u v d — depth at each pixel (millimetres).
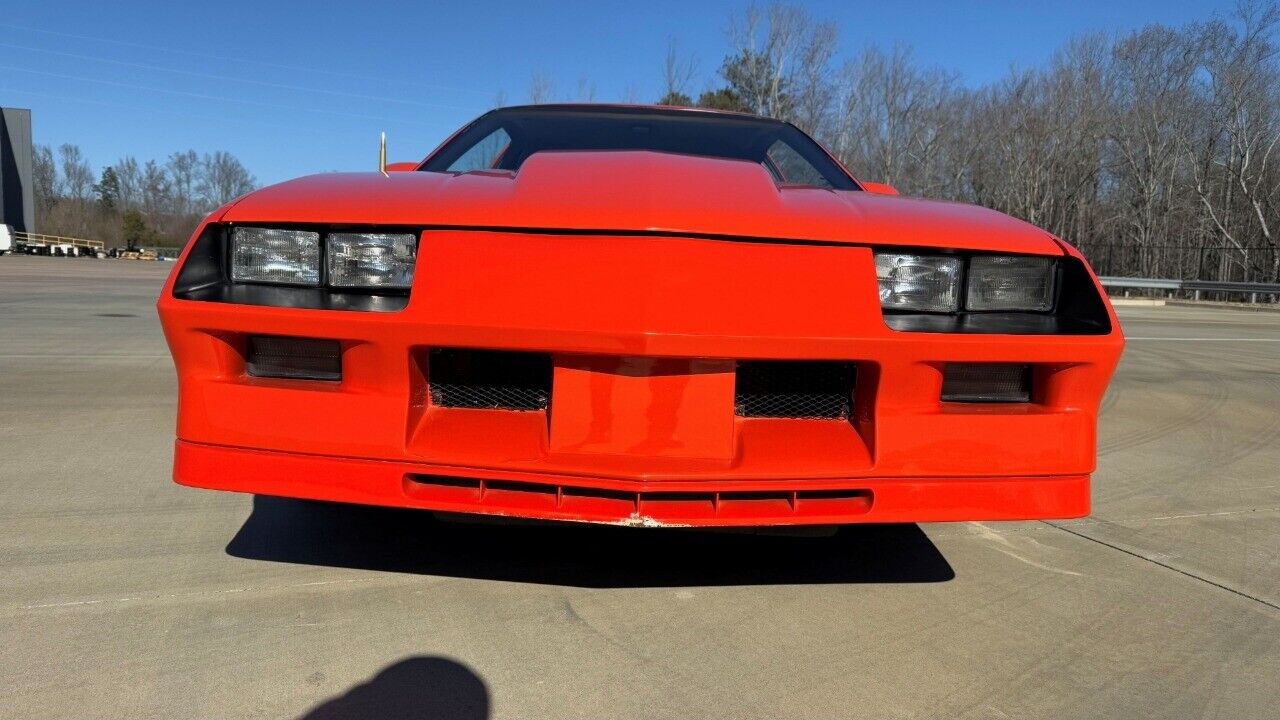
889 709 1666
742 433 1827
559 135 2959
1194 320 14766
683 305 1682
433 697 1642
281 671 1719
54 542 2410
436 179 2020
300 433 1779
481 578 2229
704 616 2049
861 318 1742
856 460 1807
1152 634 2051
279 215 1772
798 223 1757
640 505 1758
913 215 1896
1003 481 1843
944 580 2359
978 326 1808
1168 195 33625
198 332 1771
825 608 2131
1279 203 31109
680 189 1832
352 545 2438
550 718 1585
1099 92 35531
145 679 1669
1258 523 3006
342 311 1725
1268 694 1773
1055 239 1925
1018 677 1813
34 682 1644
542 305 1689
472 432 1796
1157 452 4133
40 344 6656
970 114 37312
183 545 2412
